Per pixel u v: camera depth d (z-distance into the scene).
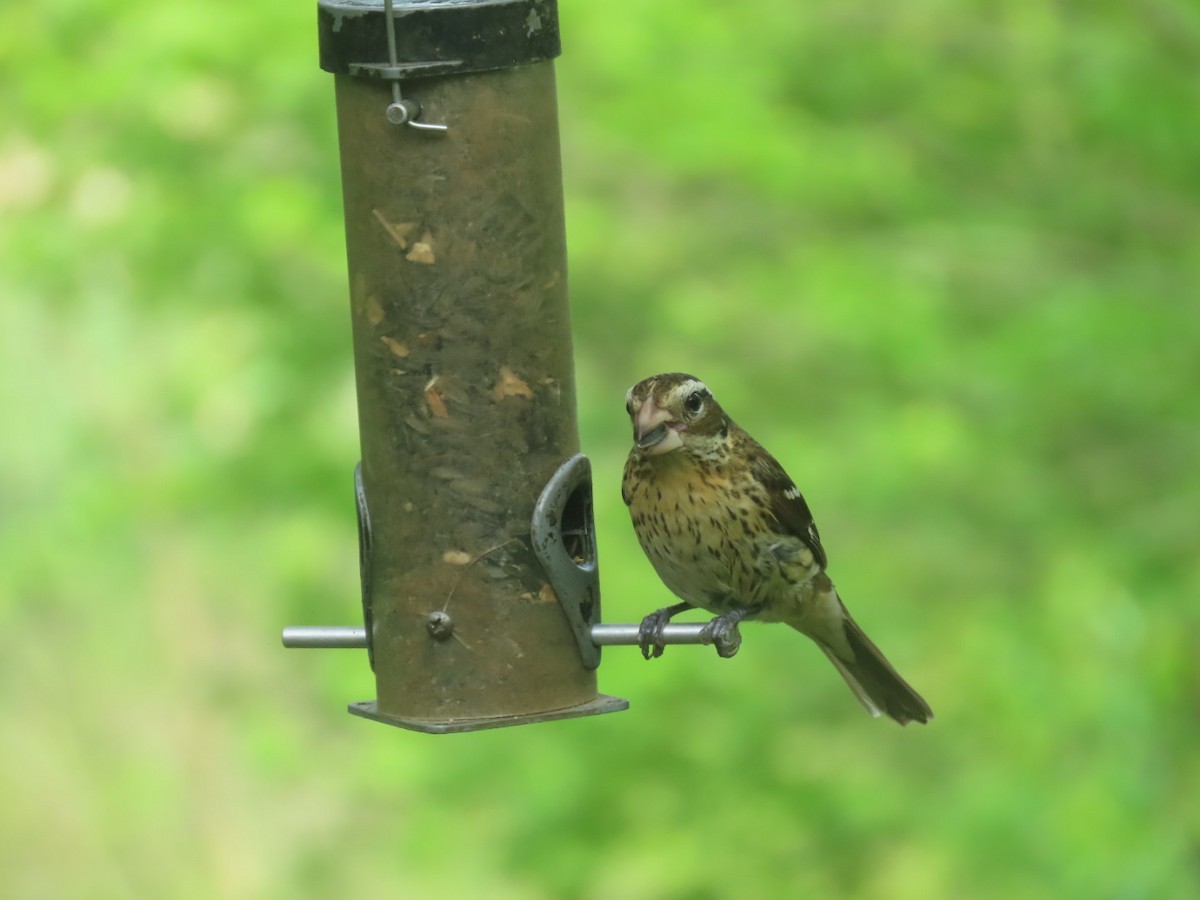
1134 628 13.21
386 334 7.88
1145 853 13.00
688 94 13.88
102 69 14.04
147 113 13.96
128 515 15.57
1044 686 13.31
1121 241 14.64
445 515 7.84
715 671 13.94
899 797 13.84
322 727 16.62
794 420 14.02
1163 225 14.70
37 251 14.15
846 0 14.68
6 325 16.08
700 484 8.27
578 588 7.90
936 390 13.96
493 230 7.81
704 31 14.17
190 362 14.36
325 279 14.31
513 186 7.82
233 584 17.64
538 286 7.89
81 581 17.25
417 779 14.37
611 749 14.00
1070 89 14.54
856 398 14.05
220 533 16.14
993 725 13.59
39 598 17.62
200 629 17.78
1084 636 13.27
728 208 14.59
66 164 14.18
